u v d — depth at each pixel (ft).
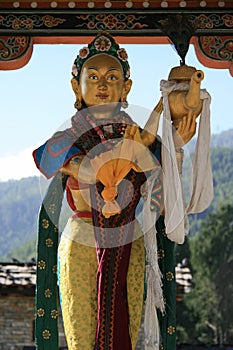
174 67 33.73
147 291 32.96
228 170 233.55
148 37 36.94
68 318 32.71
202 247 166.61
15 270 87.15
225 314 162.20
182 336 160.76
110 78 33.58
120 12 36.86
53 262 33.88
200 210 33.68
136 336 32.71
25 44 37.06
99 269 32.48
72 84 34.12
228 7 37.14
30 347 85.61
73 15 36.91
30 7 37.06
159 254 34.04
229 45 37.19
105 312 32.24
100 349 32.04
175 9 36.91
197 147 33.58
